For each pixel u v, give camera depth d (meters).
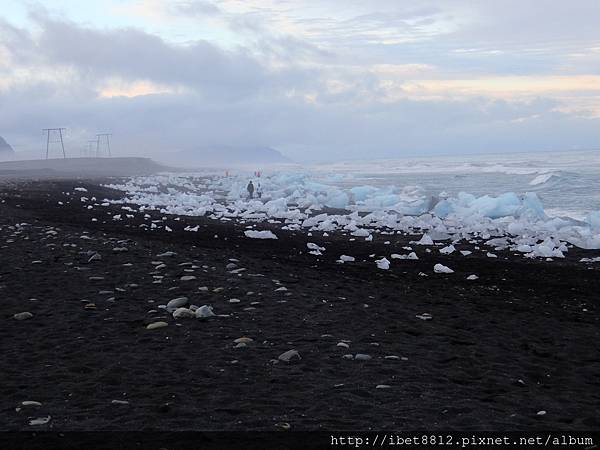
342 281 11.93
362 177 65.19
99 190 41.53
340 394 5.65
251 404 5.35
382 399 5.55
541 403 5.64
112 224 20.75
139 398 5.50
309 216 28.36
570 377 6.59
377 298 10.43
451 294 11.34
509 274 14.05
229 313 8.80
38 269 11.62
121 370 6.28
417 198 32.94
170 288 10.28
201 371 6.28
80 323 8.14
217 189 51.06
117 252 13.70
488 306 10.41
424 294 11.15
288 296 10.02
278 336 7.70
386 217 25.83
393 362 6.77
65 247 14.17
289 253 15.70
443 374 6.43
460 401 5.57
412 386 5.96
